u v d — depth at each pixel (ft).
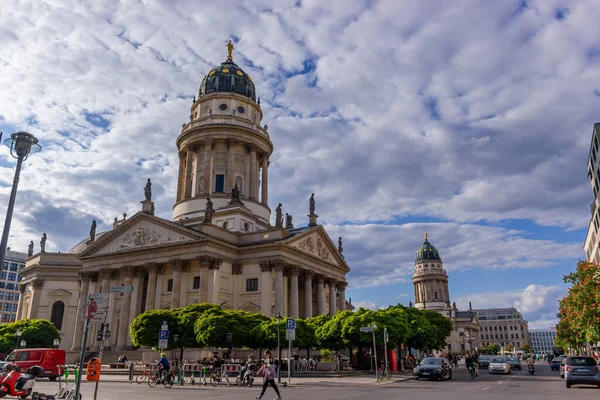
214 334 184.55
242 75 364.99
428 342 297.94
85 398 95.35
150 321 200.85
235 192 301.84
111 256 277.23
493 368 223.51
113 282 279.28
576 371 128.77
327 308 314.14
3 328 277.44
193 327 194.49
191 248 251.39
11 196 79.82
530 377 192.85
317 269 292.61
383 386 135.03
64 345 320.29
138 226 274.98
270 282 255.91
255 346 200.23
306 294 277.64
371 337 196.24
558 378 183.52
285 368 197.16
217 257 252.42
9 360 145.07
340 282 319.27
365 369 225.76
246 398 97.66
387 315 212.64
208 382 151.12
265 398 98.22
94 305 72.90
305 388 127.03
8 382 85.51
